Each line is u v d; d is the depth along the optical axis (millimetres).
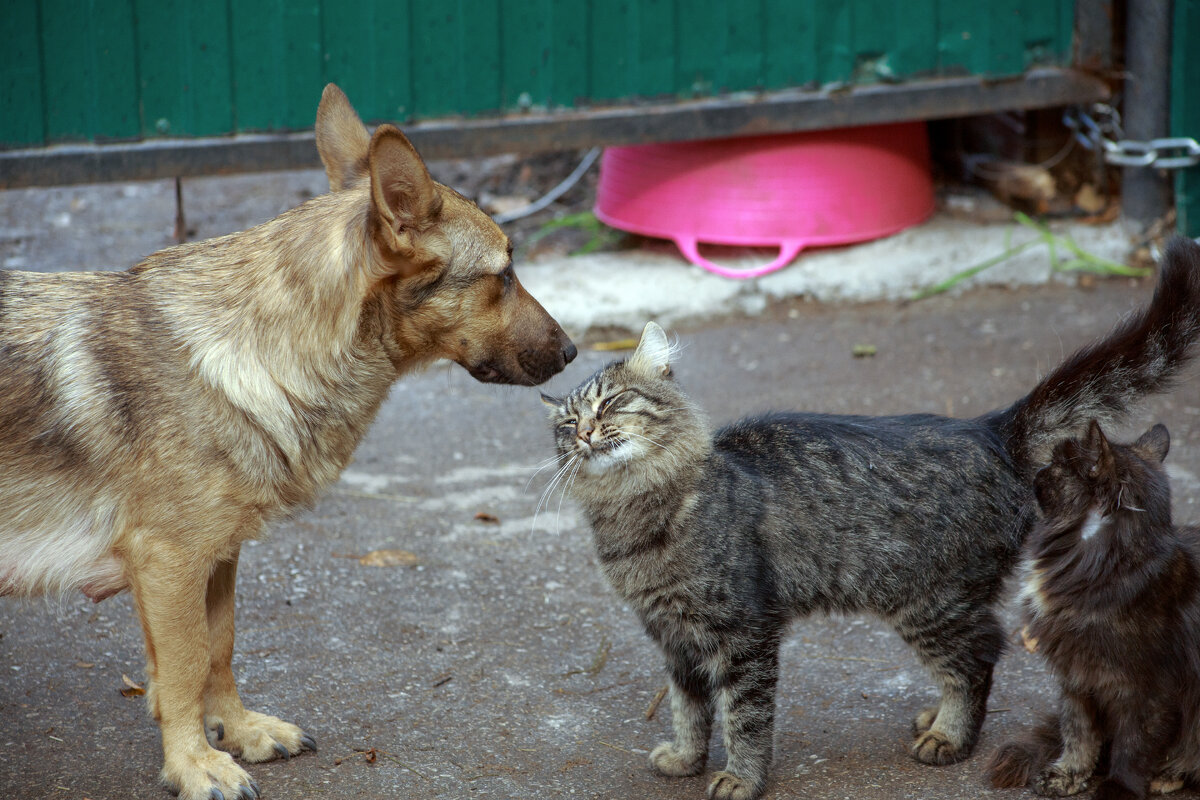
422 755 3436
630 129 6582
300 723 3586
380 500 5090
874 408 5723
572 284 6848
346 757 3418
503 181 8438
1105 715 3111
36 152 6035
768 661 3230
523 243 7500
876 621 4211
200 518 3102
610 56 6547
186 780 3156
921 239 7121
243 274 3215
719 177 6891
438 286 3254
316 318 3160
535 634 4141
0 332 3080
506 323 3402
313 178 8703
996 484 3342
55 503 3080
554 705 3721
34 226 7680
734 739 3221
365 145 3555
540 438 5699
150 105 6168
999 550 3340
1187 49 6715
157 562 3092
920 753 3357
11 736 3455
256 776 3320
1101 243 7137
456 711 3672
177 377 3088
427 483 5254
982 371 6055
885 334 6586
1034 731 3336
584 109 6605
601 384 3367
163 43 6102
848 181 6922
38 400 3039
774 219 6879
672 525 3211
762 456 3404
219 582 3369
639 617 3396
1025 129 7727
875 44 6723
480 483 5258
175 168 6227
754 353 6426
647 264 7102
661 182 7020
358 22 6266
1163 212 7133
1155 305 3248
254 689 3758
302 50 6246
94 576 3174
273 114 6309
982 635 3342
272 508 3238
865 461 3344
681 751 3371
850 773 3320
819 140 6828
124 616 4176
